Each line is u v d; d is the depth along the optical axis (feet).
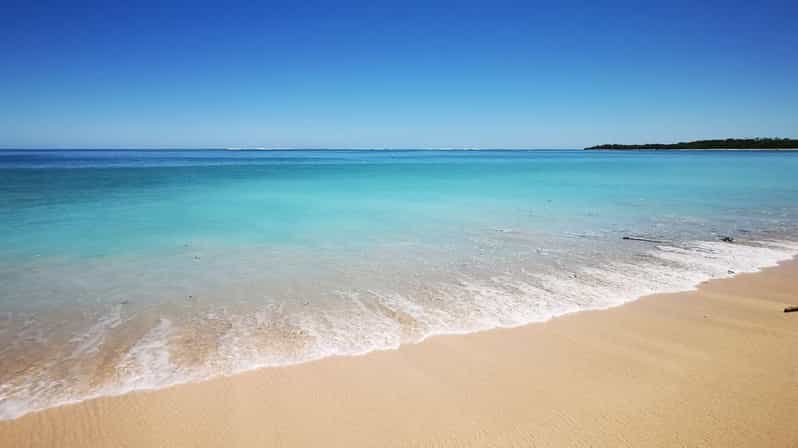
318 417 12.47
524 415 12.38
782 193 70.33
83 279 25.30
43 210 51.57
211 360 15.90
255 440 11.51
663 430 11.53
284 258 30.50
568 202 61.93
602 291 23.34
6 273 26.30
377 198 67.15
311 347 16.92
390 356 16.14
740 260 29.45
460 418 12.31
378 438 11.52
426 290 23.72
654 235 38.22
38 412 12.81
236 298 22.47
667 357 15.71
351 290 23.76
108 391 13.91
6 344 17.12
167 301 21.97
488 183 96.43
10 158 278.05
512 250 32.94
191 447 11.32
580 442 11.20
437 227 42.37
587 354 16.08
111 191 74.23
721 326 18.47
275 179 107.14
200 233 39.01
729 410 12.31
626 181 98.02
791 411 12.18
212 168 157.07
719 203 59.00
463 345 16.98
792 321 18.89
